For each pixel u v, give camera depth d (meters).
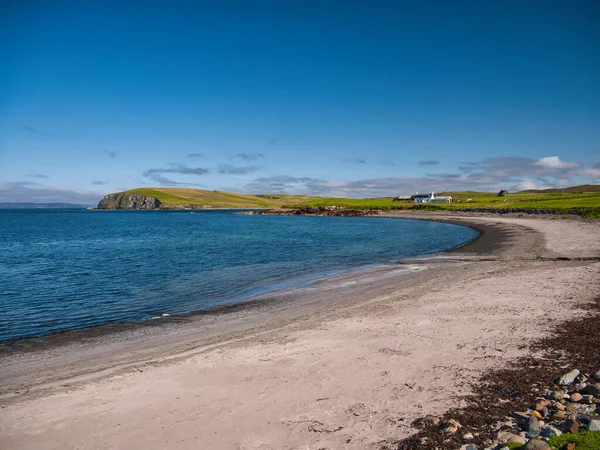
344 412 8.56
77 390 10.27
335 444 7.35
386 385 9.80
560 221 72.62
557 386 9.15
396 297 20.25
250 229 87.94
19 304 21.69
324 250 45.97
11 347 14.84
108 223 122.62
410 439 7.32
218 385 10.24
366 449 7.13
